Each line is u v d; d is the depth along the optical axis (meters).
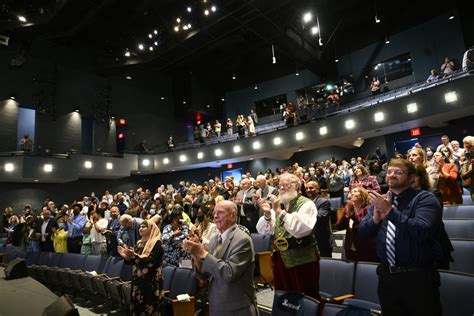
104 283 4.86
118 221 6.15
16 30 14.59
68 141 16.62
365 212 3.28
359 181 4.22
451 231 4.11
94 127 17.67
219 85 21.17
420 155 3.64
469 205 4.41
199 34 15.21
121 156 17.23
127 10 15.87
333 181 7.79
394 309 1.82
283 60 18.91
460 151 6.43
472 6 13.23
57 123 16.44
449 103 10.21
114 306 5.12
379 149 12.45
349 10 15.32
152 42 17.06
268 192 5.89
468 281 2.32
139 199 11.60
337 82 16.73
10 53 15.45
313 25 15.95
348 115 12.63
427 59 14.10
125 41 17.78
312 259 2.73
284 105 15.94
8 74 15.30
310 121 13.73
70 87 17.16
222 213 2.38
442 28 13.79
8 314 1.99
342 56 16.91
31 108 15.76
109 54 18.31
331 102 13.49
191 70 20.02
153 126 19.97
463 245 3.27
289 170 9.20
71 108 17.00
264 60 19.39
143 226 3.76
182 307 3.73
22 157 14.08
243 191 6.50
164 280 4.35
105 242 6.62
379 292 1.92
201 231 4.72
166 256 4.82
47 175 14.60
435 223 1.78
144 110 19.81
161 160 17.92
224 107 21.08
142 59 17.30
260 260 4.88
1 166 13.74
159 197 9.27
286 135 14.24
